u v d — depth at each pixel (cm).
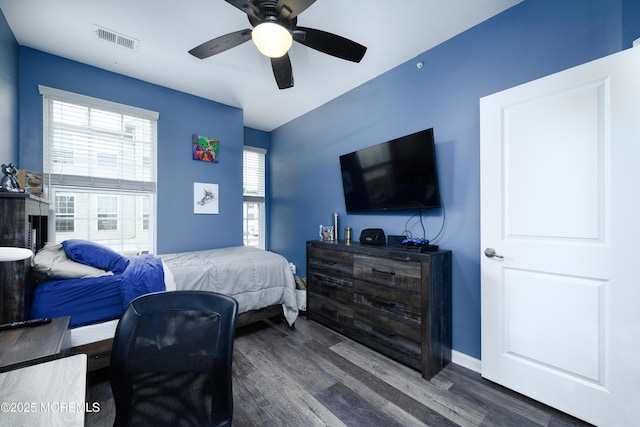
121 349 90
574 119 150
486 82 201
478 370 200
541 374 162
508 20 190
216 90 324
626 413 134
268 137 476
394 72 264
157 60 261
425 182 225
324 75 280
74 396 64
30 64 243
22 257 105
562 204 155
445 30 212
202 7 191
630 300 133
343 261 254
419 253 195
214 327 97
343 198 326
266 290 261
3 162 203
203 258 271
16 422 54
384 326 216
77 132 270
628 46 147
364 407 161
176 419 89
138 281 186
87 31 219
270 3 143
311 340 247
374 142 285
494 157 181
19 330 118
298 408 160
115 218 296
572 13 165
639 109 130
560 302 155
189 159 339
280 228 445
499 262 179
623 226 135
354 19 200
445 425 147
